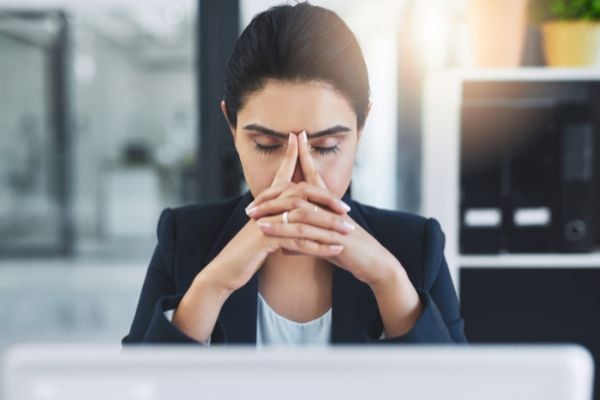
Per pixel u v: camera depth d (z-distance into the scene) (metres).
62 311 4.53
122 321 4.29
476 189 1.65
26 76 6.32
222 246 1.00
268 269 0.98
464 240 1.66
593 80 1.67
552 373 0.45
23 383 0.44
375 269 0.87
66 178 6.45
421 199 2.09
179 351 0.45
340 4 0.98
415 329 0.82
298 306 0.98
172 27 6.57
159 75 7.16
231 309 0.94
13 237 6.40
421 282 0.99
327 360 0.45
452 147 1.63
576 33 1.69
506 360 0.45
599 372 1.71
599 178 1.83
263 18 0.87
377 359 0.45
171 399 0.45
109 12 6.25
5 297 4.93
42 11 6.11
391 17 2.31
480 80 1.61
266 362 0.45
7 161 6.38
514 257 1.66
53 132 6.39
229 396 0.45
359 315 0.94
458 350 0.45
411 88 2.19
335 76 0.82
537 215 1.66
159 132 7.14
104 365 0.44
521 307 1.69
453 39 1.99
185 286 0.98
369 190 2.51
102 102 6.97
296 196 0.85
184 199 6.87
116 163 7.04
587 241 1.65
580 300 1.70
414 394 0.45
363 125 0.90
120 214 6.96
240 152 0.88
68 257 6.47
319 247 0.85
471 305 1.69
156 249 1.05
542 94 1.83
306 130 0.83
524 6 1.70
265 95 0.83
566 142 1.62
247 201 1.02
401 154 2.33
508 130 1.63
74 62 6.46
